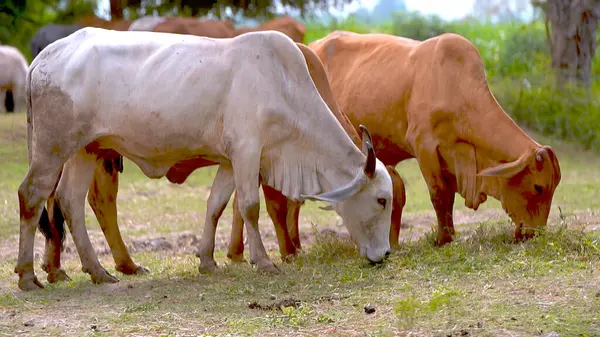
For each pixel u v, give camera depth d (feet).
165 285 24.49
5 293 24.20
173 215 40.37
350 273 24.31
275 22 56.03
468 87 27.58
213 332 19.17
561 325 18.52
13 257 31.19
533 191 26.04
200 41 25.62
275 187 25.76
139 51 25.31
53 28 68.85
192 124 25.05
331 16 78.69
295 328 19.22
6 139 57.88
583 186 45.55
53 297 23.45
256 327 19.38
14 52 77.82
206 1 66.80
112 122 25.09
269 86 25.09
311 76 26.86
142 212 40.83
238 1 67.00
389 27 85.56
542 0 67.77
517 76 70.74
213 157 25.93
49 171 25.13
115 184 27.14
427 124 27.91
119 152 26.04
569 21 65.05
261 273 25.05
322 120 25.61
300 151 25.61
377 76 29.99
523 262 23.34
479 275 22.79
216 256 31.07
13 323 20.52
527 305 19.94
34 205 24.95
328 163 25.61
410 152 29.45
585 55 65.46
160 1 66.59
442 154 27.89
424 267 24.16
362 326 19.16
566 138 62.85
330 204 26.09
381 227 25.35
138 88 24.93
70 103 24.89
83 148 25.75
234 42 25.50
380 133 29.94
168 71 25.04
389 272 24.12
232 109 24.98
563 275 22.17
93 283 25.35
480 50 78.64
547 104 64.69
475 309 19.84
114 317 20.75
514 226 27.76
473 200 27.40
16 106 77.87
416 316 19.27
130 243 33.53
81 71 24.98
